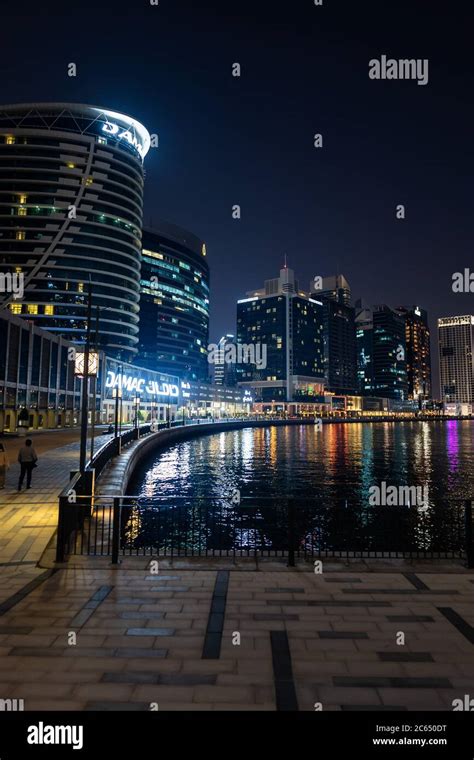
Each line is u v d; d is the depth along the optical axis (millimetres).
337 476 47312
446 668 6117
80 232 124312
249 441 103000
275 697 5426
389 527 25172
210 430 134875
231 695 5461
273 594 8789
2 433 50688
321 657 6383
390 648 6656
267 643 6785
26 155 125250
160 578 9664
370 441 107875
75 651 6504
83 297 123188
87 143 130500
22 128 127000
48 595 8680
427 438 122250
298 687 5633
